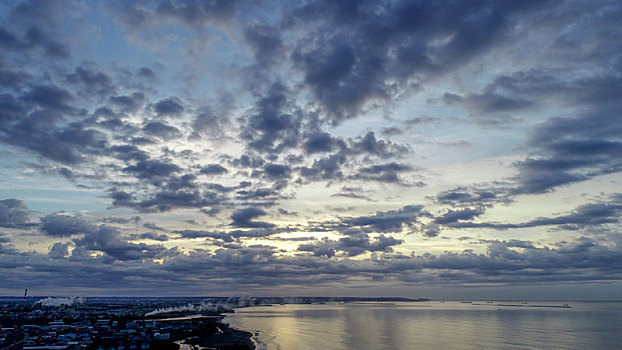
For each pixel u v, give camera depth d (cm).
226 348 19312
